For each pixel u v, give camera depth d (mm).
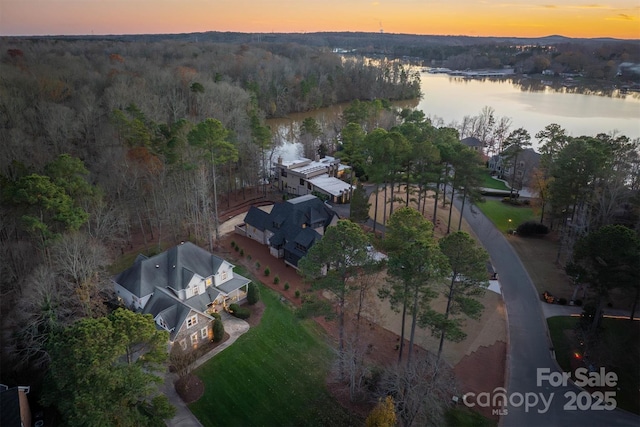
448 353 46406
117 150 70875
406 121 118812
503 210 84125
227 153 66062
